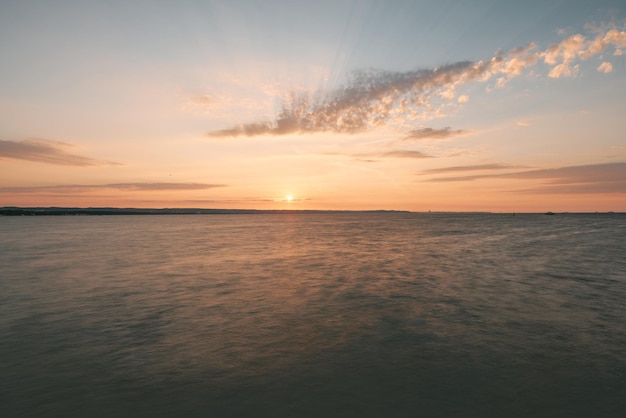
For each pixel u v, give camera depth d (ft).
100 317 45.65
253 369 30.68
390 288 62.28
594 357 33.01
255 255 111.04
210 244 151.02
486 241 163.84
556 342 36.63
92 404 25.45
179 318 45.06
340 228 306.96
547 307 49.78
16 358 33.14
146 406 25.18
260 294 57.88
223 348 35.29
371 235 209.36
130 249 130.41
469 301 53.11
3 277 74.13
